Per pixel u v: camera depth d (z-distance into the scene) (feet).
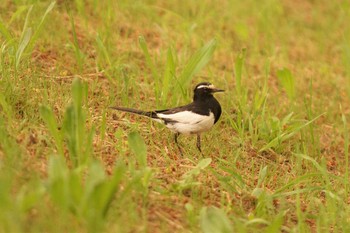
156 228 33.30
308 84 64.80
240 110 49.85
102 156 39.91
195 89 45.37
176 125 44.34
